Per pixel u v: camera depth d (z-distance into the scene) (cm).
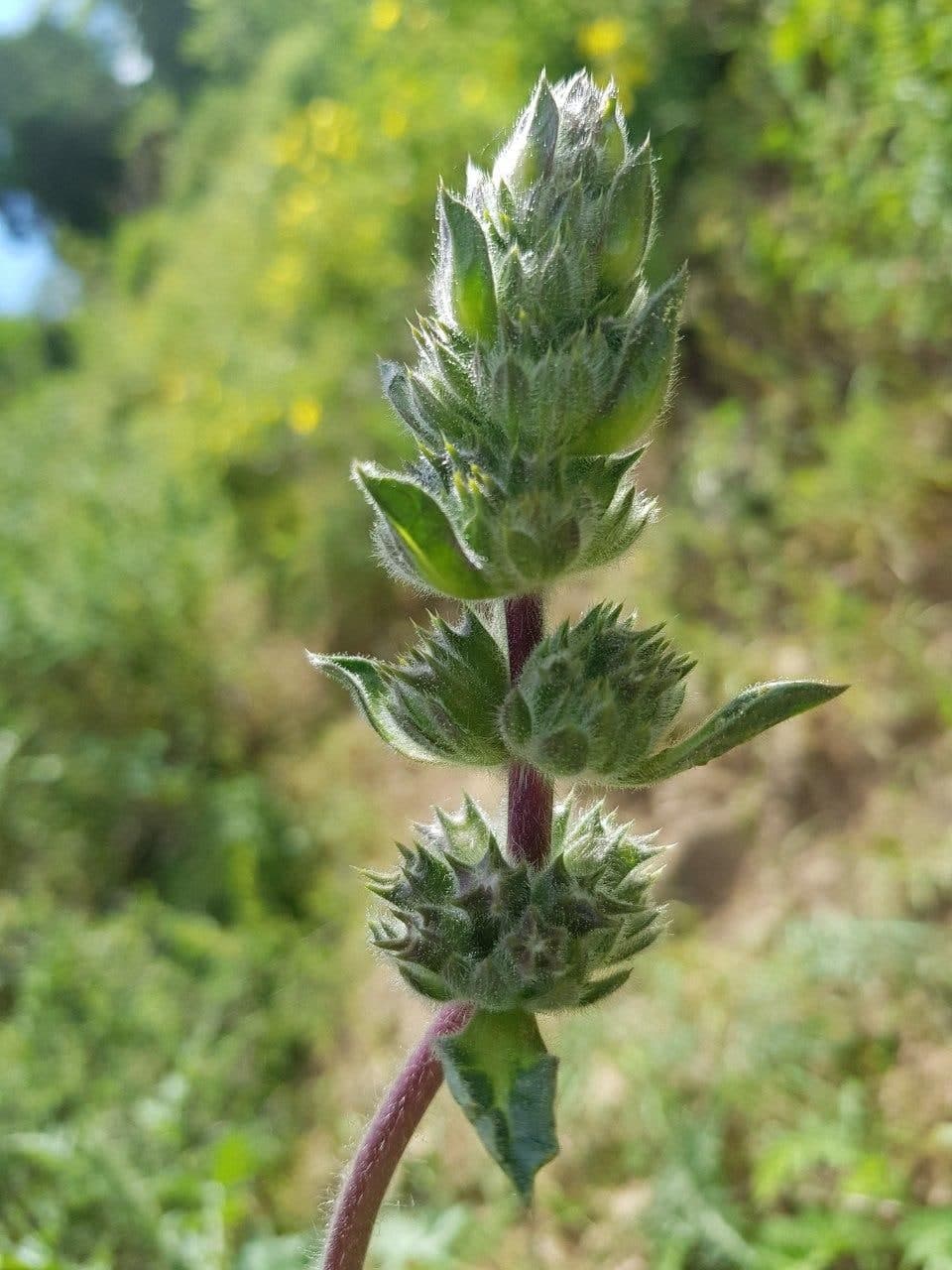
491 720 12
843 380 38
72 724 50
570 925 11
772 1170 24
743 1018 28
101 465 65
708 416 41
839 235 36
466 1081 11
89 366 92
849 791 32
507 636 12
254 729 50
